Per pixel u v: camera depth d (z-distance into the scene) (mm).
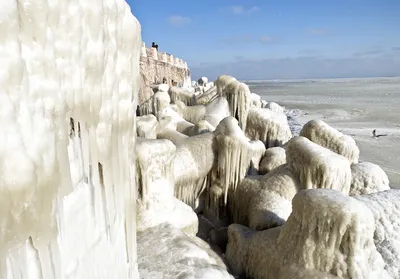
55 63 1627
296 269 4242
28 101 1439
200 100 15492
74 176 2129
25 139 1423
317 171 6320
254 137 12453
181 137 8492
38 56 1498
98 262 2445
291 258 4375
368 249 4043
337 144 8211
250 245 5180
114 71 2312
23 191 1403
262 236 5121
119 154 2588
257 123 12328
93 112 2055
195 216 5953
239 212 7434
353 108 40125
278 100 57562
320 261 4098
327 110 38344
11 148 1347
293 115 33219
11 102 1345
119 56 2430
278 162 8555
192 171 7297
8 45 1314
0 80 1289
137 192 5098
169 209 5488
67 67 1736
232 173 7570
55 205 1678
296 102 51875
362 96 63625
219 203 7750
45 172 1539
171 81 23750
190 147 7617
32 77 1474
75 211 2125
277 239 4773
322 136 8438
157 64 19047
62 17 1654
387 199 5734
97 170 2240
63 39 1678
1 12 1267
